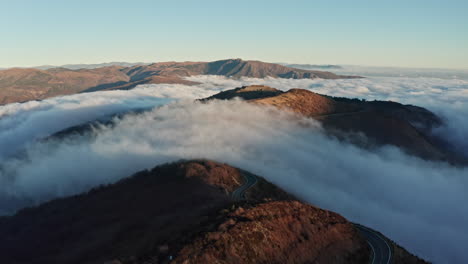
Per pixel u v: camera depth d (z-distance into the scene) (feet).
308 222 176.24
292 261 149.38
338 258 164.04
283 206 182.29
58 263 172.35
